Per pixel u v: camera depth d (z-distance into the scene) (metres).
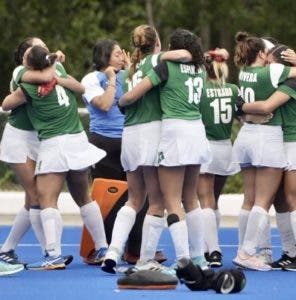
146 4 90.19
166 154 34.78
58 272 37.12
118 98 40.06
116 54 39.88
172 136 34.78
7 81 88.38
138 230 39.03
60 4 90.50
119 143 40.03
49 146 37.19
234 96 38.72
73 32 89.38
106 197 39.44
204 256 37.81
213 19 88.81
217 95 38.56
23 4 90.38
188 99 35.00
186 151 34.78
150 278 33.34
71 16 90.94
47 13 90.31
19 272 36.94
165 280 33.34
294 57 37.59
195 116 35.12
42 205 37.47
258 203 37.62
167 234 50.12
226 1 88.56
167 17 88.69
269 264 38.34
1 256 38.53
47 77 36.84
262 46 37.75
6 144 37.91
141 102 35.38
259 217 37.53
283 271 37.91
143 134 35.28
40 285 34.31
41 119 37.19
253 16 89.31
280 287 34.16
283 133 37.66
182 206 37.12
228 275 32.66
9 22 89.06
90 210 38.28
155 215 35.62
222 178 39.53
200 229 35.69
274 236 50.09
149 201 35.81
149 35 35.78
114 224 36.34
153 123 35.31
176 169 34.91
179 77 34.97
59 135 37.19
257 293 32.91
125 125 35.78
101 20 92.31
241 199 54.94
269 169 37.41
